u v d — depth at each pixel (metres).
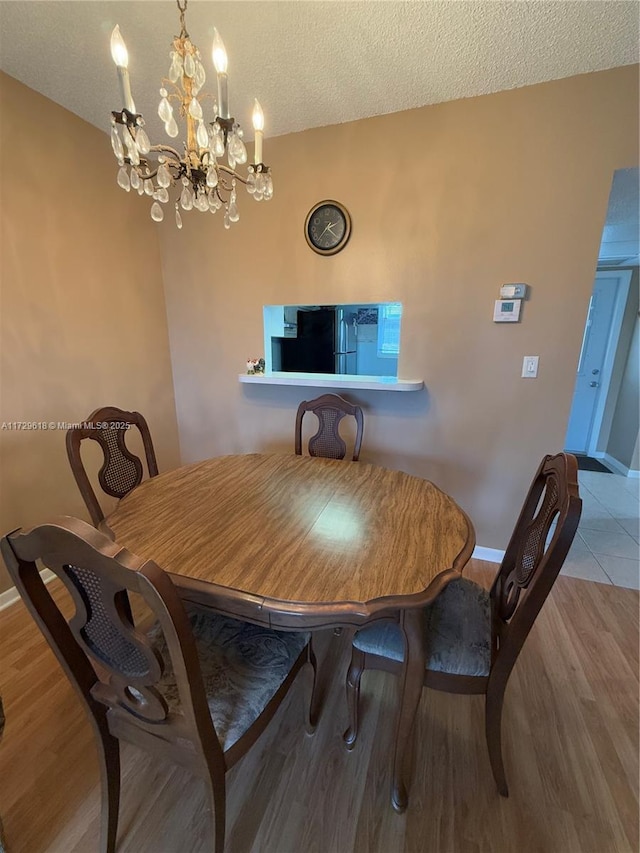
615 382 4.06
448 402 2.23
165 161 1.15
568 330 1.93
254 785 1.10
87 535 0.61
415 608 0.85
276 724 1.29
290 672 1.02
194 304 2.68
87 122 2.07
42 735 1.24
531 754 1.20
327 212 2.18
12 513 1.88
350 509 1.29
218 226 2.47
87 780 1.12
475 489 2.29
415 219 2.04
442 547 1.06
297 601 0.84
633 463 3.62
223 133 1.08
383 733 1.26
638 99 1.61
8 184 1.74
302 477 1.60
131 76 1.69
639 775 1.14
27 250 1.84
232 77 1.69
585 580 2.08
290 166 2.20
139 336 2.55
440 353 2.18
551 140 1.76
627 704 1.37
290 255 2.34
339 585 0.89
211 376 2.79
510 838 0.99
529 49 1.51
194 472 1.66
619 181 1.92
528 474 2.16
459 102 1.84
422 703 1.38
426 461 2.37
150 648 0.68
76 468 1.48
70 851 0.96
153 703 0.77
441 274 2.07
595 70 1.63
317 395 2.54
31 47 1.53
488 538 2.33
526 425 2.11
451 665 1.02
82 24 1.41
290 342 2.64
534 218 1.86
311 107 1.92
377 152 2.03
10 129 1.72
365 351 2.82
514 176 1.84
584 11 1.33
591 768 1.16
